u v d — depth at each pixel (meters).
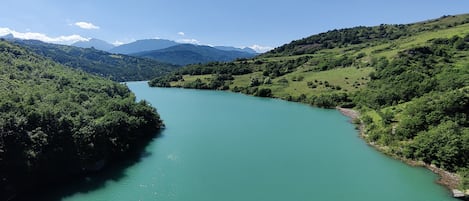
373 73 170.62
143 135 94.12
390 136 86.88
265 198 58.78
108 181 63.34
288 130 108.81
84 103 86.75
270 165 75.19
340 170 72.38
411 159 77.19
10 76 92.06
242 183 65.12
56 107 71.38
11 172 53.12
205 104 161.88
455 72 130.00
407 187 63.44
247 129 109.38
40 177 58.50
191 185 63.19
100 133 70.56
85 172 65.69
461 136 70.25
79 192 58.06
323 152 85.00
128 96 141.12
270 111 143.50
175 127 110.50
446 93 87.94
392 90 129.25
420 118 81.94
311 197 59.56
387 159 79.19
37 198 54.88
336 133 104.75
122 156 77.88
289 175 69.50
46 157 58.56
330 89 173.25
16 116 58.00
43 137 58.75
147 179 65.31
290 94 179.88
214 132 104.50
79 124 67.56
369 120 109.19
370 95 140.00
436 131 74.69
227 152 84.19
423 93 116.94
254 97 188.88
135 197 57.28
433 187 63.34
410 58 168.75
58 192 57.53
